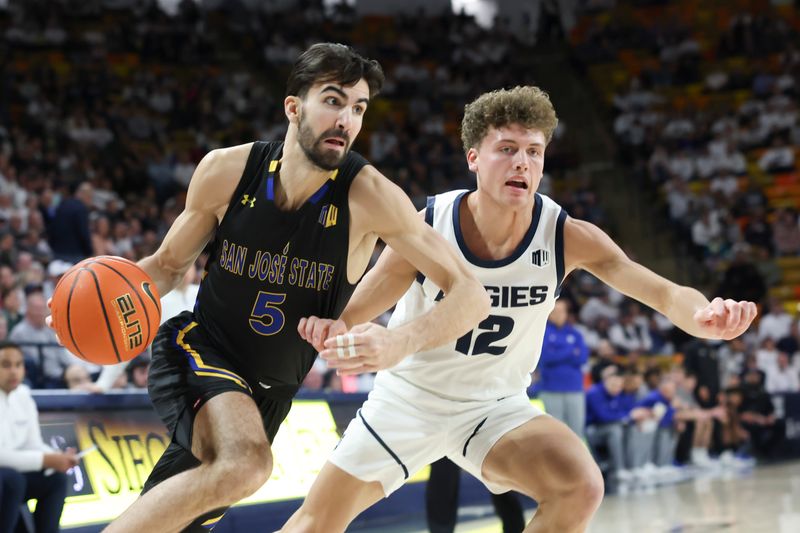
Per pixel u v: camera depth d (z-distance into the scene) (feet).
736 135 48.08
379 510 18.15
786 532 16.03
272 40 53.36
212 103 45.68
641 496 22.43
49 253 25.46
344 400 17.98
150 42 48.24
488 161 8.70
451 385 8.99
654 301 8.57
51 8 47.21
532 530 8.27
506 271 8.89
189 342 8.13
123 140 39.60
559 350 21.20
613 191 48.16
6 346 12.09
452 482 15.01
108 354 7.76
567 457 8.22
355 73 7.48
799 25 53.93
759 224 42.24
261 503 15.43
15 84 40.50
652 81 52.34
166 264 8.34
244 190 7.89
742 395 32.24
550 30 58.65
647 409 26.86
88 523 12.94
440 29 57.82
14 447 12.07
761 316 38.40
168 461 7.83
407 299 9.27
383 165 44.42
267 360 8.07
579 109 53.67
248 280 7.89
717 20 56.24
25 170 33.09
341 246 7.83
